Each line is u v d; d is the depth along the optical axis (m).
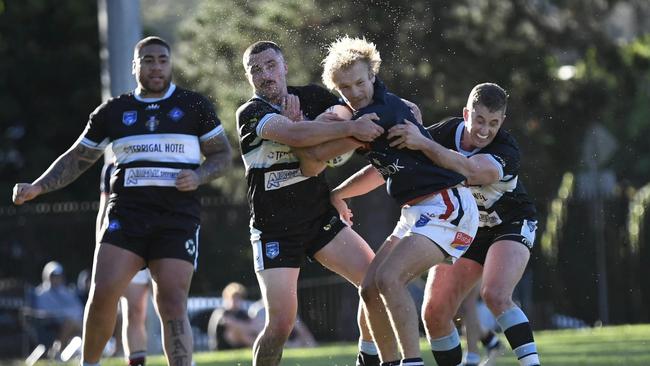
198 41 58.41
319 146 22.16
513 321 22.95
